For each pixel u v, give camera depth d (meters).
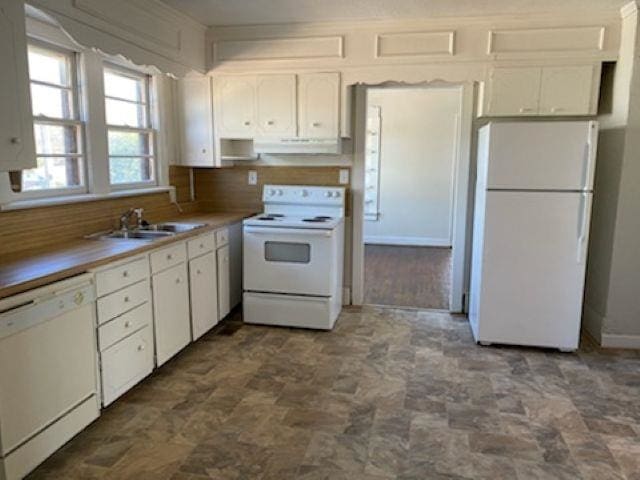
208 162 4.26
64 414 2.23
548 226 3.38
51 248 2.72
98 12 2.68
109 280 2.51
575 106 3.65
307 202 4.39
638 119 3.35
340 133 4.02
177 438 2.42
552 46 3.61
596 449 2.34
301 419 2.60
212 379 3.06
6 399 1.91
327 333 3.86
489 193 3.43
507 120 3.96
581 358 3.41
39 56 2.85
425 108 7.34
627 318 3.57
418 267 6.15
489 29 3.67
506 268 3.48
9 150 2.05
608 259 3.58
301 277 3.88
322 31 3.90
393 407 2.72
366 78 3.91
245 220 3.99
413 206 7.60
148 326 2.88
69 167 3.12
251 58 4.04
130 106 3.77
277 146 4.14
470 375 3.13
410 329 3.95
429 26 3.75
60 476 2.13
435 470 2.18
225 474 2.15
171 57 3.52
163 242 2.99
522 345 3.58
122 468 2.19
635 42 3.28
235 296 4.23
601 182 3.76
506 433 2.47
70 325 2.24
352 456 2.28
